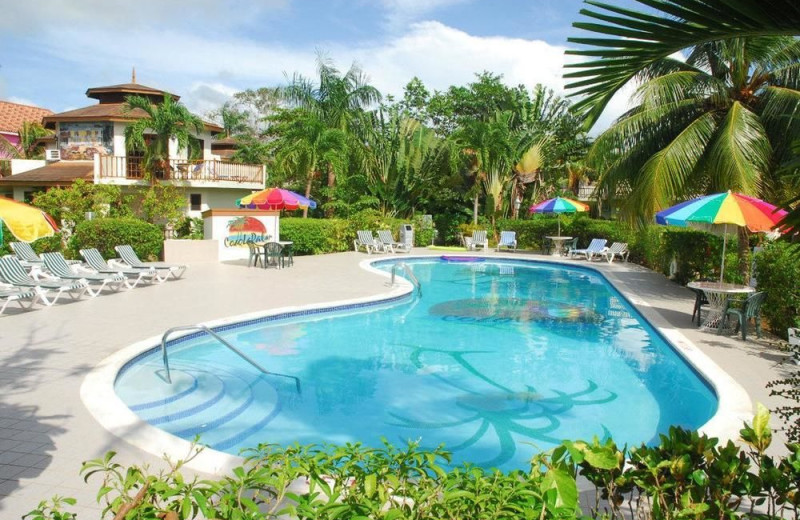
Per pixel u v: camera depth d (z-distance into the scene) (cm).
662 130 1538
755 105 1456
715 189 1377
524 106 3269
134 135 2416
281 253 1945
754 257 1202
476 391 852
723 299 1073
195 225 2630
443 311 1423
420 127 2991
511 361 1003
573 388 870
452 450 661
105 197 2219
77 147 2814
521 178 3039
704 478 240
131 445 531
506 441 686
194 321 1097
